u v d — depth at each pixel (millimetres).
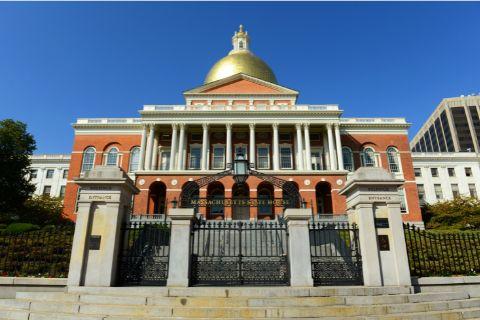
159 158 46125
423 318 7453
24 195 37281
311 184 40062
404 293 8586
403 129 46625
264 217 40000
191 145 46344
